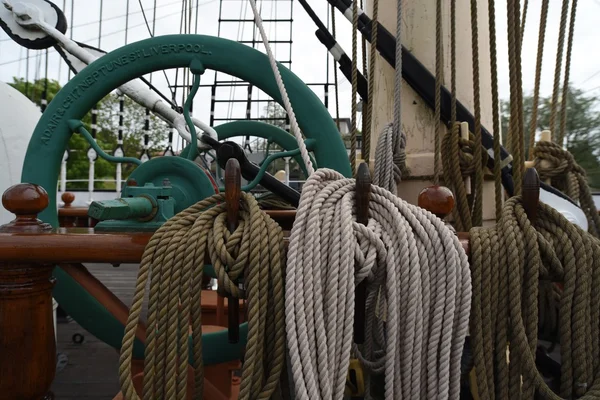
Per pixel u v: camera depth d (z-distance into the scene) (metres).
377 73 2.39
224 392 2.09
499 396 1.19
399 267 1.08
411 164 2.21
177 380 1.12
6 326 1.29
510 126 1.97
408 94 2.25
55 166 1.96
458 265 1.10
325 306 1.04
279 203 2.94
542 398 1.31
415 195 2.23
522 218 1.20
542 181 2.54
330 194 1.16
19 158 2.51
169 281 1.11
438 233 1.12
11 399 1.30
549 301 1.57
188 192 1.90
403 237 1.08
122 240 1.30
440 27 1.89
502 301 1.17
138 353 1.81
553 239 1.18
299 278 1.03
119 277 5.39
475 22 1.94
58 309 3.80
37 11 2.38
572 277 1.15
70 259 1.30
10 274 1.29
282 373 1.22
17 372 1.30
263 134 3.31
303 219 1.09
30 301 1.32
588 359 1.17
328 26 5.09
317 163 1.97
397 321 1.07
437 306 1.09
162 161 1.92
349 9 2.27
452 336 1.12
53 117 1.95
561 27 2.75
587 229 2.34
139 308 1.12
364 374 1.48
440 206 1.26
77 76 1.96
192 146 2.01
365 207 1.11
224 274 1.06
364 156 1.90
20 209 1.35
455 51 2.13
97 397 2.46
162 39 1.95
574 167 2.53
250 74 1.95
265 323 1.11
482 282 1.16
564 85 2.85
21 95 2.79
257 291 1.06
